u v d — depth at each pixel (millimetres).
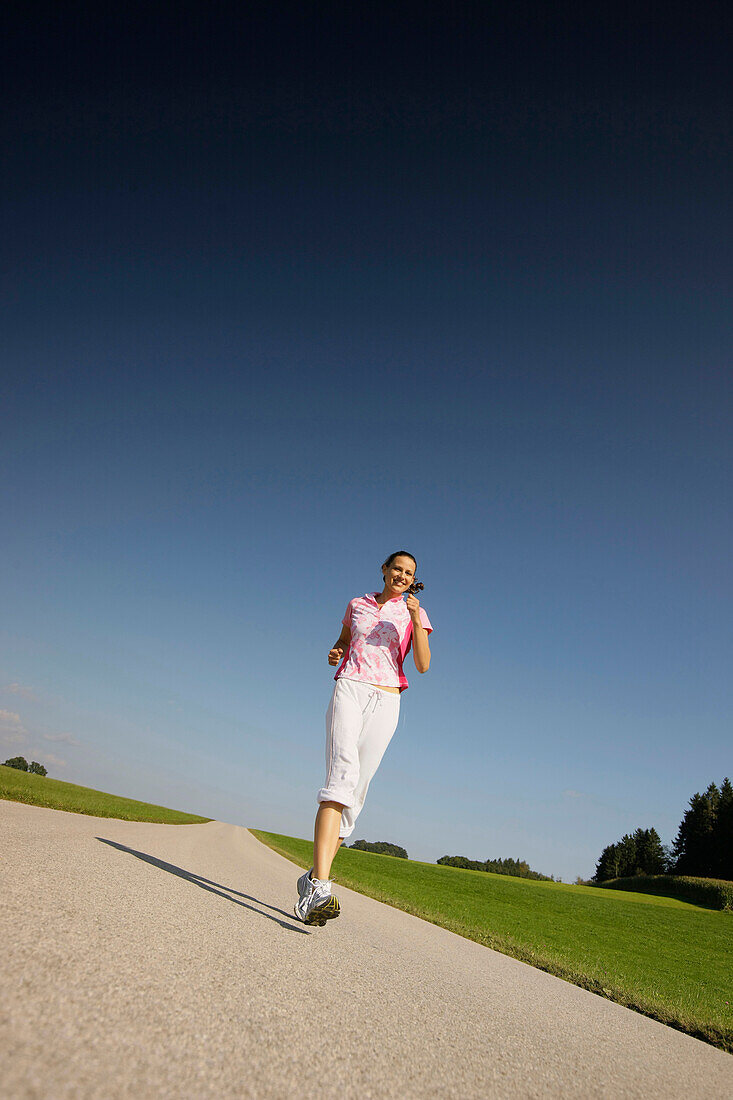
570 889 33250
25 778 19625
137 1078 920
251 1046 1183
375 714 2986
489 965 3652
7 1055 871
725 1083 1910
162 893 2768
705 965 8953
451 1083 1289
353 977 2086
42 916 1714
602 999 3289
